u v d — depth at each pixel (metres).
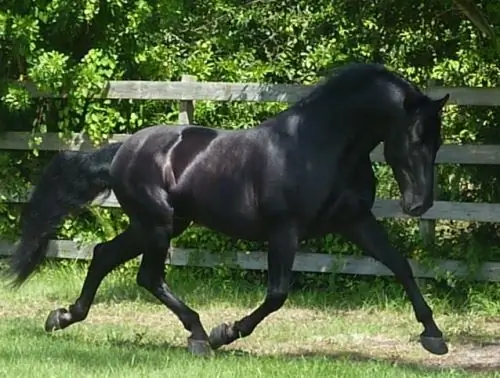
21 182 14.35
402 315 12.28
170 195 9.62
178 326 11.46
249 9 16.64
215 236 13.53
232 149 9.44
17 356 9.05
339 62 13.98
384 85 9.05
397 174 9.05
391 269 9.23
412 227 13.34
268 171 9.15
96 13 13.84
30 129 14.53
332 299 13.04
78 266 14.20
